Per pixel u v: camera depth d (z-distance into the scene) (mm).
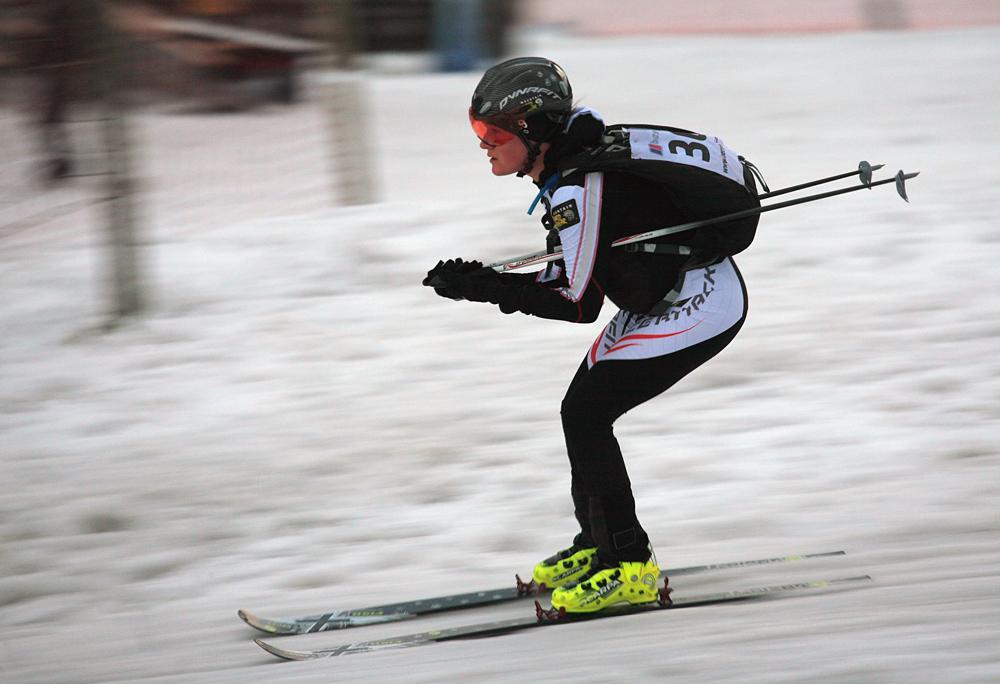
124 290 21172
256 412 17109
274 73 38375
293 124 36906
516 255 23656
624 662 9367
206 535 13352
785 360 18047
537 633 10344
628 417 16188
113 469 15266
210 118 37562
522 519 13406
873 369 17500
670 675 9000
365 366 18797
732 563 11602
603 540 10555
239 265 23750
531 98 9523
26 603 11898
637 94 43938
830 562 11688
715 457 14773
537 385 17703
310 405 17297
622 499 10422
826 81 45500
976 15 66312
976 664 8711
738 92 43656
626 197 9648
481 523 13359
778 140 34500
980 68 47156
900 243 23672
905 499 13227
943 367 17438
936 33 60688
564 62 53594
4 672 10430
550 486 14250
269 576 12367
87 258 24438
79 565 12703
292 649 10578
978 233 24047
